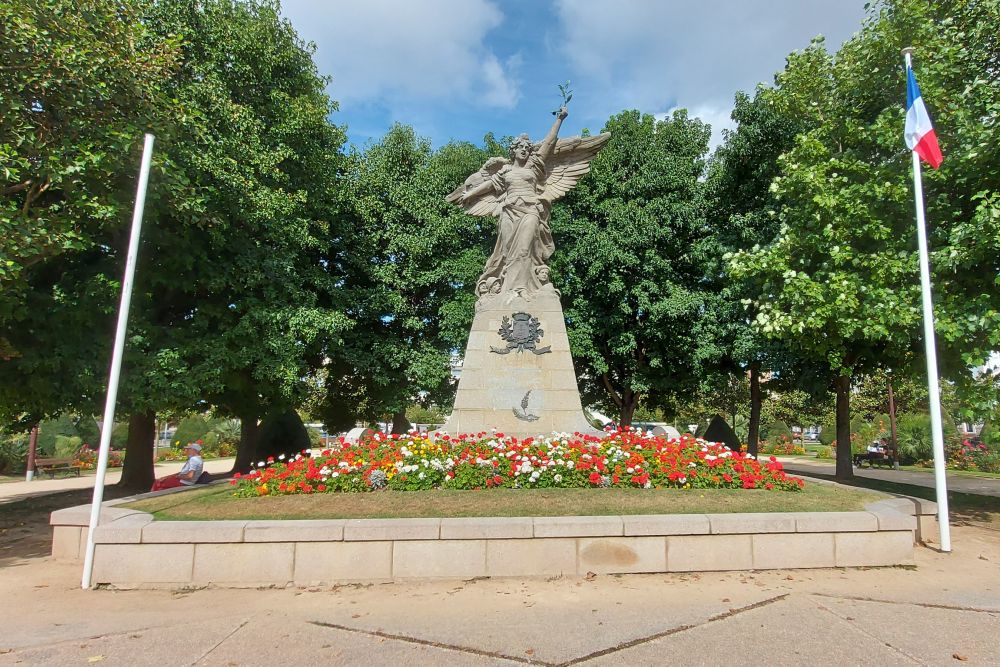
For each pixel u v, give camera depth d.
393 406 20.12
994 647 4.57
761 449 41.16
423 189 20.62
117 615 5.52
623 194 20.55
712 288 20.70
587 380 24.09
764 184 17.95
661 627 4.99
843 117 11.84
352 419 23.14
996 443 27.36
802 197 11.30
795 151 11.66
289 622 5.21
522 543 6.52
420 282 19.67
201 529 6.46
